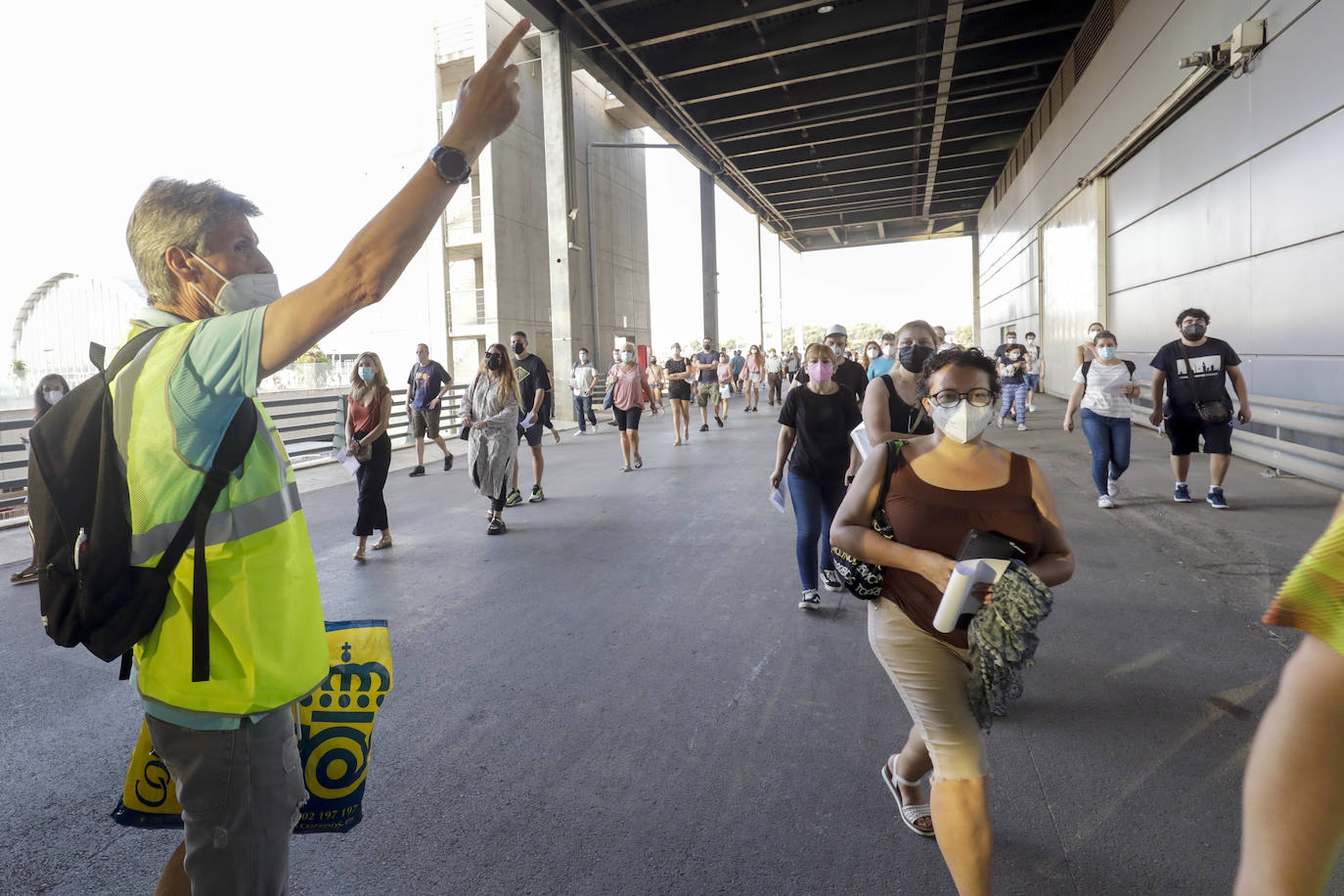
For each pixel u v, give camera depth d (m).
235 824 1.43
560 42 19.67
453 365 30.31
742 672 3.96
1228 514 6.73
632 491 9.50
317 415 15.82
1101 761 2.96
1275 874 0.72
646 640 4.47
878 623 2.25
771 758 3.10
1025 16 18.16
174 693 1.39
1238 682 3.59
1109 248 15.59
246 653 1.40
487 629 4.73
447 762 3.14
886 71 22.55
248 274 1.52
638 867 2.45
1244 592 4.80
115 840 2.67
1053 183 20.98
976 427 2.14
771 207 41.62
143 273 1.50
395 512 8.59
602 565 6.13
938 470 2.25
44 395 6.12
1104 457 7.21
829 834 2.58
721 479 10.17
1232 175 9.73
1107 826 2.57
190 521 1.36
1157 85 12.18
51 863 2.54
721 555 6.36
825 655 4.14
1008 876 2.33
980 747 2.05
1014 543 2.15
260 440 1.46
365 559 6.47
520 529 7.53
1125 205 14.47
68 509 1.35
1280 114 8.45
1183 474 7.23
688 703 3.62
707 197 34.00
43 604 1.35
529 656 4.27
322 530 7.64
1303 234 8.02
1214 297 10.31
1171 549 5.78
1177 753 3.00
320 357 26.48
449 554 6.62
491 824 2.71
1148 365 13.08
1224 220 9.98
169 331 1.35
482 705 3.67
